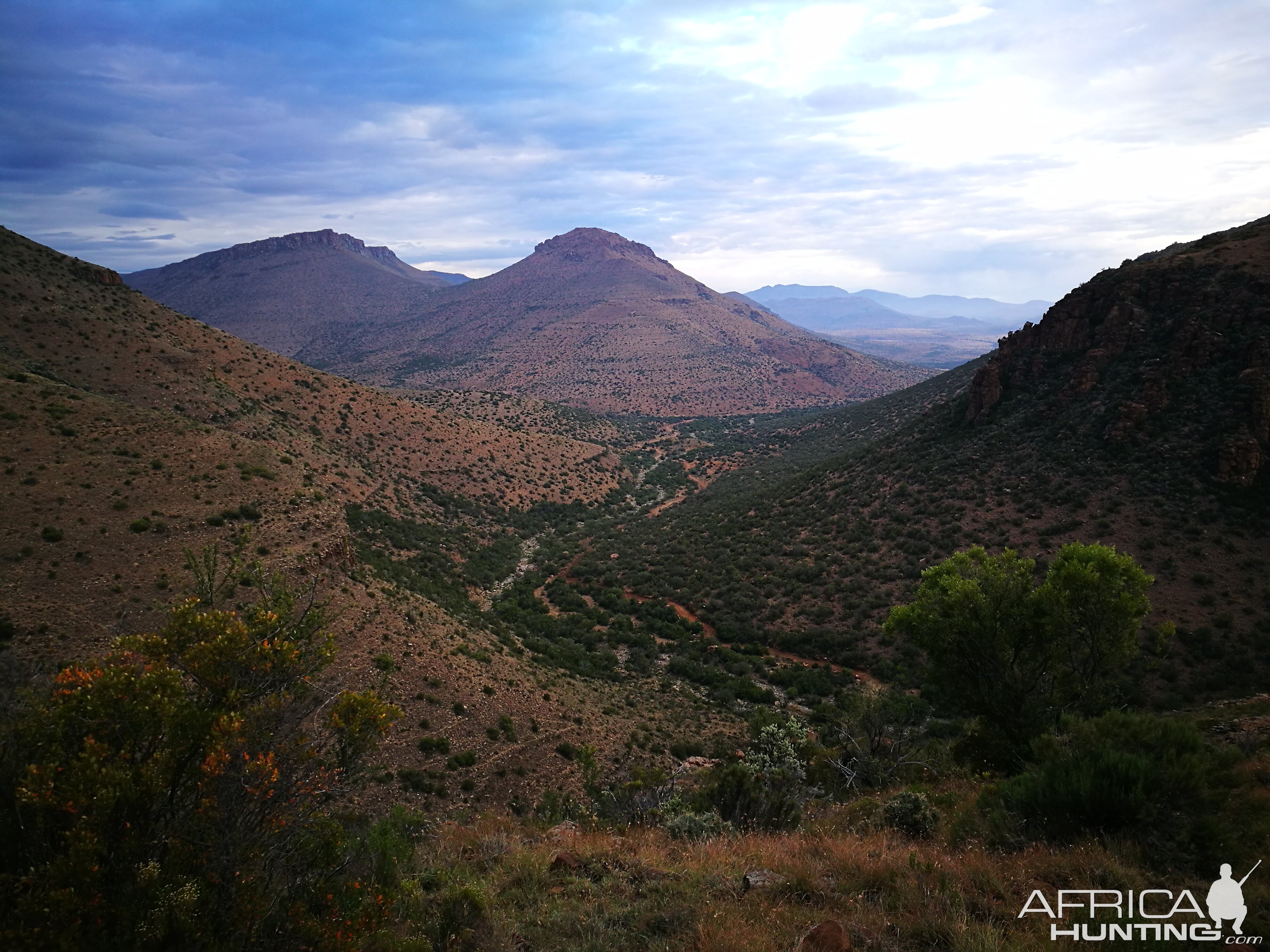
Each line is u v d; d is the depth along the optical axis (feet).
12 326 158.30
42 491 85.81
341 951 16.81
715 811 37.55
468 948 20.07
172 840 15.60
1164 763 24.91
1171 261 147.95
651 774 59.06
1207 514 104.22
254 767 16.81
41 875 14.53
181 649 20.04
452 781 65.87
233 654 19.63
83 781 15.07
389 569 141.59
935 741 60.08
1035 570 108.27
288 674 20.76
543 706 87.56
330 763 22.26
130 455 101.14
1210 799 23.75
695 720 101.65
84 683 17.16
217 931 15.69
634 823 40.65
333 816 27.94
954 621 53.01
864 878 22.67
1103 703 49.90
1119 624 50.08
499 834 35.32
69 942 13.67
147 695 16.98
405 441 254.68
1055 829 25.43
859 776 54.24
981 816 28.78
